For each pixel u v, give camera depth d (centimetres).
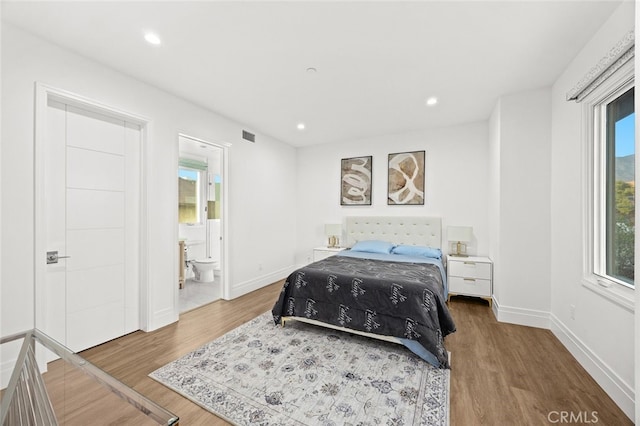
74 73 221
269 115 367
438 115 369
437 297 234
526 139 289
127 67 246
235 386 185
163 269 291
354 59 233
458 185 412
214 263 486
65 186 228
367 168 478
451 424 153
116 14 179
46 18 183
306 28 193
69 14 179
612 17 178
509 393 180
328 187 514
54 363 216
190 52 223
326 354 229
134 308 277
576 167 229
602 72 178
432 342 212
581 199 218
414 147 441
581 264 218
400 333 229
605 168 207
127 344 248
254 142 429
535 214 285
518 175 292
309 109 346
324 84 279
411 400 171
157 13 179
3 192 187
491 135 360
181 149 486
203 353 230
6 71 188
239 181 398
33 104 200
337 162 505
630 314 162
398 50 219
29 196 198
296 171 543
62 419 157
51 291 220
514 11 176
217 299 381
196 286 453
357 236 478
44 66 205
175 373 201
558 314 261
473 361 219
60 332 224
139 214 280
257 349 237
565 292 247
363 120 388
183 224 504
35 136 200
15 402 119
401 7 173
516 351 235
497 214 312
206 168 538
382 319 239
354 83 276
